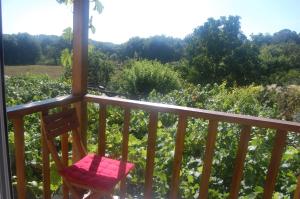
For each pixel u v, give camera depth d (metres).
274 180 2.03
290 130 1.91
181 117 2.22
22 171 2.06
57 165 2.18
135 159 3.28
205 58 32.06
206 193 2.27
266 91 11.69
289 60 25.39
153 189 3.05
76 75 2.57
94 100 2.56
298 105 10.11
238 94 10.41
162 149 3.69
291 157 3.51
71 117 2.41
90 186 2.07
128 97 13.49
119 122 5.70
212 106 7.66
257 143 3.76
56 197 2.77
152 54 31.33
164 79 14.59
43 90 8.77
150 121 2.34
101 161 2.39
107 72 18.94
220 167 3.50
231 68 30.47
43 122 2.13
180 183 3.07
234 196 2.19
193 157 3.91
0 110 0.92
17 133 1.98
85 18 2.50
